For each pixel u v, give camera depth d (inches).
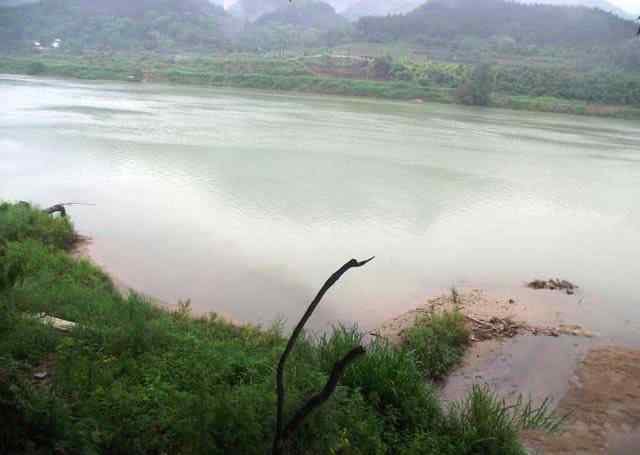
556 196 772.0
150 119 1279.5
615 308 387.9
